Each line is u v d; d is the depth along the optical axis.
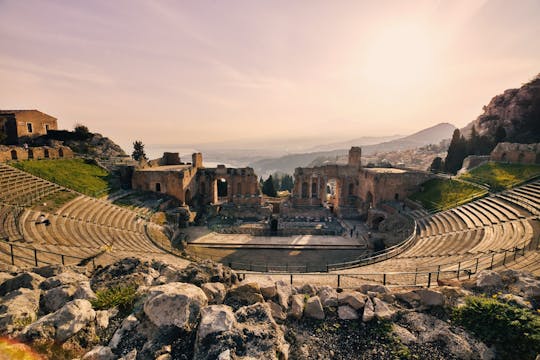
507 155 46.44
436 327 9.33
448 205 39.59
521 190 35.53
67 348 7.37
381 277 18.48
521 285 11.16
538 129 71.69
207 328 7.84
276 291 10.77
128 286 10.39
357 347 8.86
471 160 54.06
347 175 55.94
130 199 42.25
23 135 55.44
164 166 57.62
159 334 7.97
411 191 49.34
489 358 8.17
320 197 56.16
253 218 50.62
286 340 9.00
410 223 39.53
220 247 37.78
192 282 10.48
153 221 37.72
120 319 8.91
